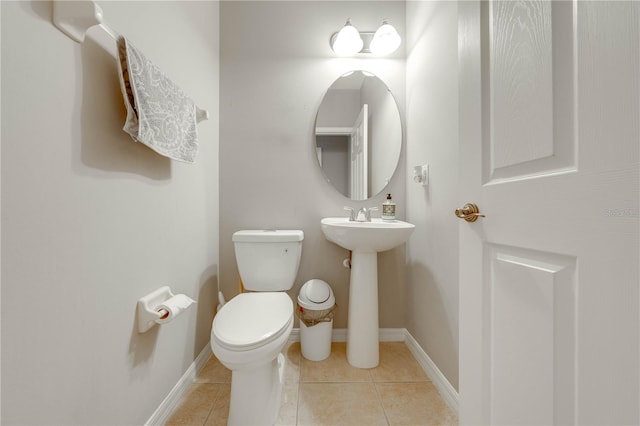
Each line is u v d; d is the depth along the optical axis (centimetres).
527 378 56
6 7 50
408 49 165
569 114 48
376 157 169
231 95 165
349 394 117
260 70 166
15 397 52
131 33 84
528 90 56
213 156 155
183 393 116
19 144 52
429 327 133
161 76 87
